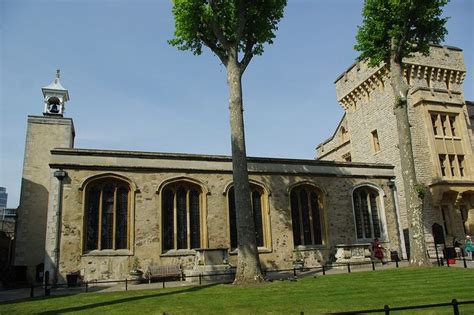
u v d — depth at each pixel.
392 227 24.77
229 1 18.33
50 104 26.20
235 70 17.34
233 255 20.55
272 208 22.20
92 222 18.61
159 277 18.08
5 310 10.66
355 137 33.84
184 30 17.84
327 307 9.68
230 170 21.50
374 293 11.57
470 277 14.20
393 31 19.94
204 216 20.45
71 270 17.48
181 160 20.75
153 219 19.38
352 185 24.56
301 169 23.45
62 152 18.62
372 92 31.89
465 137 28.81
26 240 22.05
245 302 10.74
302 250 22.19
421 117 28.22
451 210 26.95
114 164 19.25
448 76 30.97
